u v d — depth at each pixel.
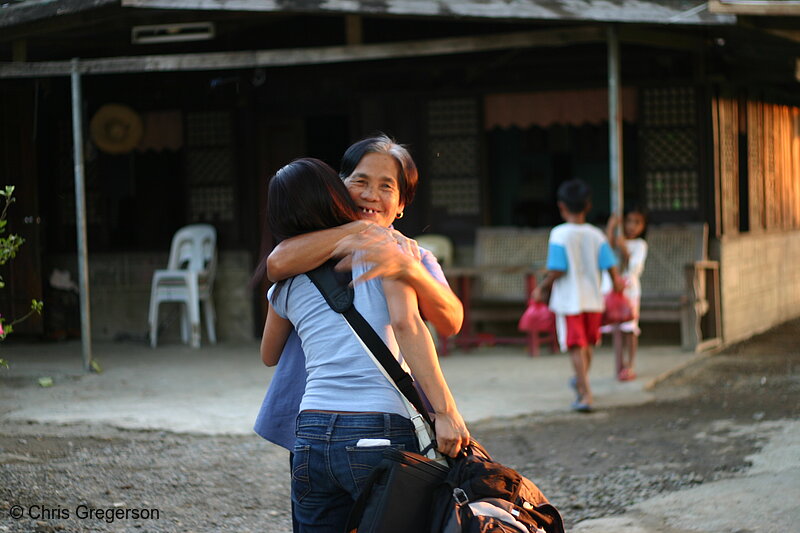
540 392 7.88
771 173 12.40
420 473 2.70
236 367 9.23
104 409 7.08
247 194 11.27
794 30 8.24
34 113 11.13
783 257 12.80
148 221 11.65
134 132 11.36
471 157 10.74
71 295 11.67
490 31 10.23
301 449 2.83
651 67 10.26
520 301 10.41
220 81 10.62
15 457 5.62
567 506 5.03
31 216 11.19
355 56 8.09
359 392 2.79
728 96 10.65
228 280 11.34
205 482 5.34
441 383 2.79
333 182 2.97
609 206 11.28
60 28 8.23
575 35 7.88
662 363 9.09
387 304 2.83
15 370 8.91
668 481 5.39
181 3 7.54
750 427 6.61
